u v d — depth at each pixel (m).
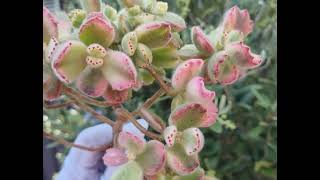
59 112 0.36
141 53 0.19
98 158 0.21
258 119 0.46
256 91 0.44
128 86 0.18
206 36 0.20
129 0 0.21
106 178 0.20
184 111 0.19
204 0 0.45
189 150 0.19
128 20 0.20
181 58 0.21
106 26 0.18
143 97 0.39
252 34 0.44
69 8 0.31
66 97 0.22
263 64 0.45
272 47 0.44
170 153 0.19
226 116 0.42
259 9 0.44
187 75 0.20
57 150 0.37
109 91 0.19
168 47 0.20
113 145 0.19
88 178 0.21
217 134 0.47
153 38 0.19
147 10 0.21
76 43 0.18
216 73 0.20
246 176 0.47
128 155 0.18
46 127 0.28
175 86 0.20
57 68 0.17
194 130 0.19
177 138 0.19
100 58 0.18
